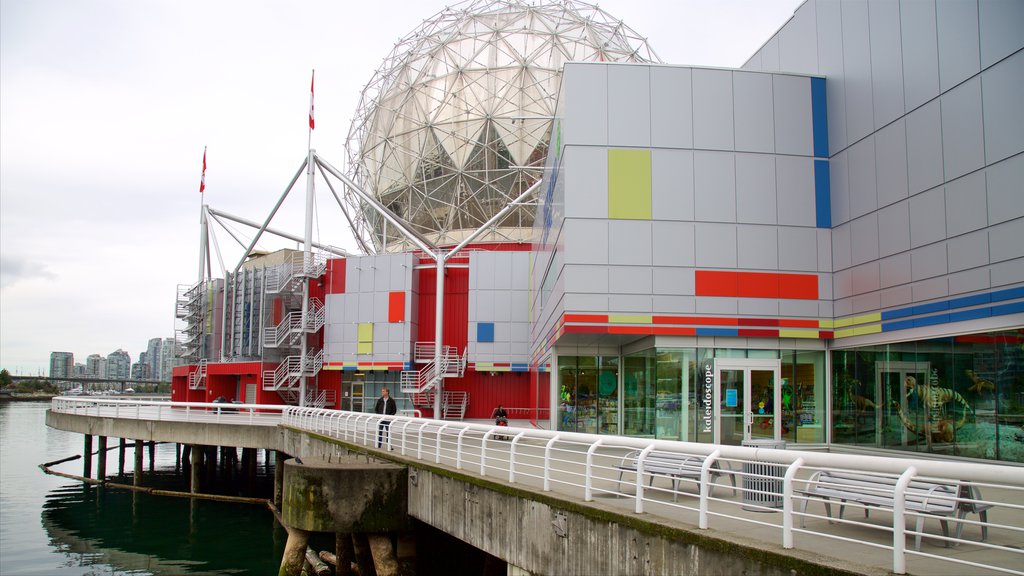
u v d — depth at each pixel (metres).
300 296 51.47
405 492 16.72
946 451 18.05
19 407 150.88
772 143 22.55
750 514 10.77
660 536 8.80
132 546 25.31
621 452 21.75
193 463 35.19
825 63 23.17
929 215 18.61
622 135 22.14
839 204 22.22
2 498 34.34
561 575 10.75
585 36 54.88
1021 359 15.99
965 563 6.27
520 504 12.00
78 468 45.69
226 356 56.91
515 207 48.75
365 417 25.56
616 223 21.83
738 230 22.12
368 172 58.88
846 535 9.31
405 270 48.91
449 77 53.22
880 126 20.47
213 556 24.00
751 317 21.91
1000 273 16.50
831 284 22.36
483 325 47.34
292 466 16.78
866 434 20.91
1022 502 12.45
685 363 21.75
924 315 18.69
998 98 16.62
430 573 18.09
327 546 24.17
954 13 17.88
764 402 21.92
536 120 51.38
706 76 22.56
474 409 48.03
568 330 21.45
